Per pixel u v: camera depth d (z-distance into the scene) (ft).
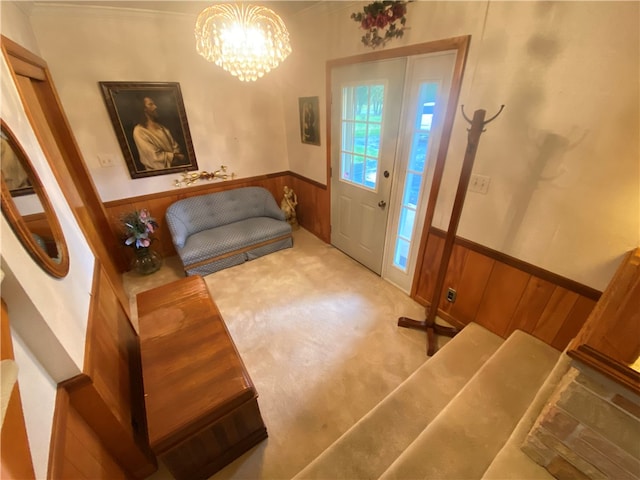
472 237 6.10
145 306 5.52
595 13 3.65
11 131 3.47
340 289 8.68
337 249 10.97
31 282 2.77
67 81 7.64
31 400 2.57
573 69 4.01
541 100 4.43
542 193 4.81
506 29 4.52
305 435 4.95
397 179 7.57
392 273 8.79
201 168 10.47
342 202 9.88
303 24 8.64
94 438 3.54
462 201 5.27
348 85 7.90
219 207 10.61
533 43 4.29
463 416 4.39
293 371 6.08
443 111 5.88
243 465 4.55
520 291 5.60
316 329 7.18
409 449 3.99
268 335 7.02
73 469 2.92
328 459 4.25
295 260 10.28
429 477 3.71
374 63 6.96
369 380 5.89
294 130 11.03
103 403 3.54
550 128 4.44
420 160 6.90
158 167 9.61
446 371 5.58
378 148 7.80
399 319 7.22
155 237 10.39
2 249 2.48
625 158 3.87
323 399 5.53
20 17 6.20
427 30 5.62
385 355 6.44
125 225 8.94
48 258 3.29
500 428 4.23
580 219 4.49
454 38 5.19
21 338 2.69
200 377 4.14
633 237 4.05
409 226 7.80
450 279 6.90
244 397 4.01
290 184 12.71
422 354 6.46
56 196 4.71
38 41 7.04
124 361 4.99
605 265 4.41
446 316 7.32
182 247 9.14
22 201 3.28
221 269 9.73
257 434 4.72
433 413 4.89
